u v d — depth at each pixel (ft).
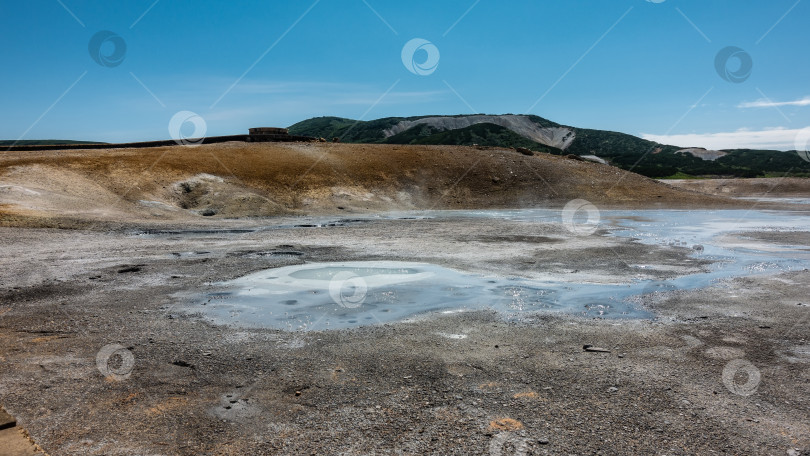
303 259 47.39
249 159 142.41
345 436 14.28
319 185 136.46
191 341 22.74
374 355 20.95
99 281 36.47
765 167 459.32
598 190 164.76
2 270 40.60
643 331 24.64
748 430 14.73
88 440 13.96
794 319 26.73
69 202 87.92
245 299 31.04
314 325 25.44
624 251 53.98
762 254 51.85
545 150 588.91
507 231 77.15
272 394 17.11
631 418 15.43
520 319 26.76
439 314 27.66
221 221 93.66
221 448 13.62
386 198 140.36
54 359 20.30
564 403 16.47
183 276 38.50
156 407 16.07
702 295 32.58
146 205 99.09
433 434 14.39
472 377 18.65
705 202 157.58
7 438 13.75
